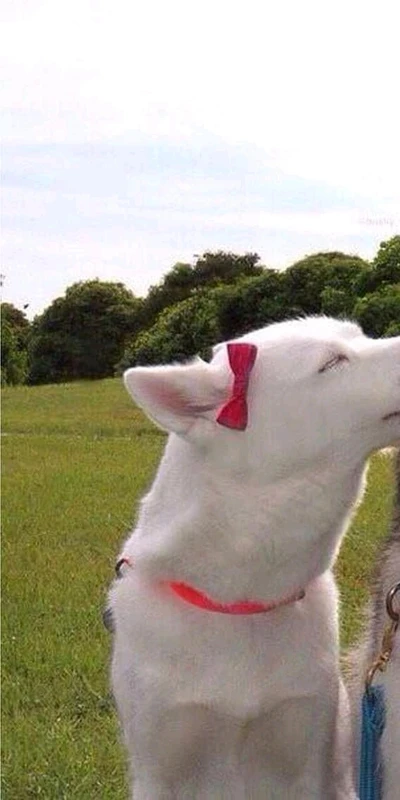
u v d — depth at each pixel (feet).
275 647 3.63
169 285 33.53
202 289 29.37
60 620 6.95
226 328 24.80
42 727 5.52
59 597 7.45
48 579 7.89
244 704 3.59
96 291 34.86
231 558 3.58
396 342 3.60
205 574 3.61
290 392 3.55
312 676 3.65
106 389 25.67
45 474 12.71
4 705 5.83
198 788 3.81
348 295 21.43
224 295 24.70
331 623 3.76
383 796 3.52
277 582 3.61
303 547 3.59
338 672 3.79
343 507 3.60
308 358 3.58
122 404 22.43
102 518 9.95
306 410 3.53
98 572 8.01
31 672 6.20
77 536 9.29
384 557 3.76
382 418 3.53
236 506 3.55
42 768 5.07
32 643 6.57
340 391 3.53
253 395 3.56
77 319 34.78
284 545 3.57
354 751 3.84
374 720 3.51
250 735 3.68
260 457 3.54
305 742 3.70
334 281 22.30
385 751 3.47
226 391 3.59
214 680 3.61
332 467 3.56
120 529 9.39
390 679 3.46
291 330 3.70
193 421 3.59
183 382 3.59
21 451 15.11
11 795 4.93
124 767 4.94
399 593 3.53
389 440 3.56
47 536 9.27
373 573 3.90
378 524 7.71
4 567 8.21
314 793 3.77
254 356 3.56
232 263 31.17
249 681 3.61
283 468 3.53
